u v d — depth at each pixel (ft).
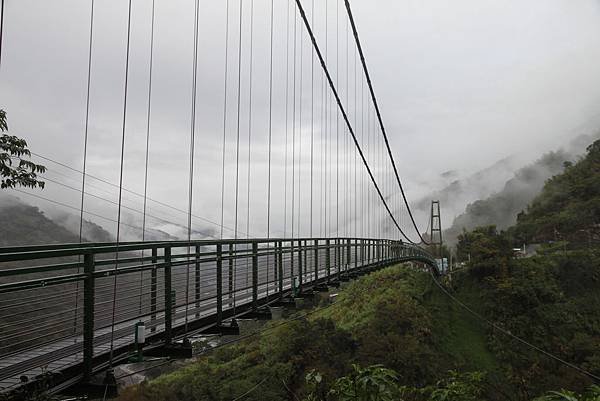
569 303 114.83
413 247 98.27
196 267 18.92
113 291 13.83
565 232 178.09
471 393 11.39
